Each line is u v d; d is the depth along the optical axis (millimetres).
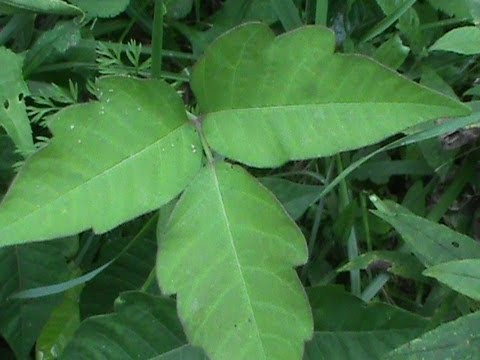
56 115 386
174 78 573
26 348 519
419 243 503
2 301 518
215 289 400
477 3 564
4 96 506
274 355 400
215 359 399
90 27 577
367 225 578
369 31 603
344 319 498
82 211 387
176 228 400
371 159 597
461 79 619
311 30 391
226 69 401
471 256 500
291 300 402
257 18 609
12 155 521
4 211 379
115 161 393
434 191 608
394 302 581
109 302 532
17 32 562
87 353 488
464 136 589
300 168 601
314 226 568
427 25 607
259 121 405
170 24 611
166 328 490
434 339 449
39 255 524
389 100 394
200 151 405
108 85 394
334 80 396
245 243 402
